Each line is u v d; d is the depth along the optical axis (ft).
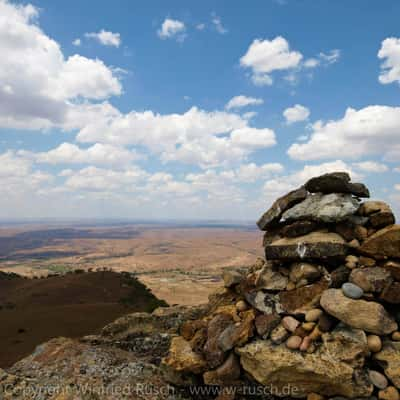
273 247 7.75
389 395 5.82
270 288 7.58
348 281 6.91
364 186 7.79
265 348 6.57
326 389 6.11
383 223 7.20
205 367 7.16
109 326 12.07
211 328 7.53
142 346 10.32
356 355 6.10
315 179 8.06
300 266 7.35
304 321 6.82
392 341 6.33
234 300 8.54
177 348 7.70
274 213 8.39
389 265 6.71
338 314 6.39
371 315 6.23
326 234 7.48
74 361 8.87
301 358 6.24
